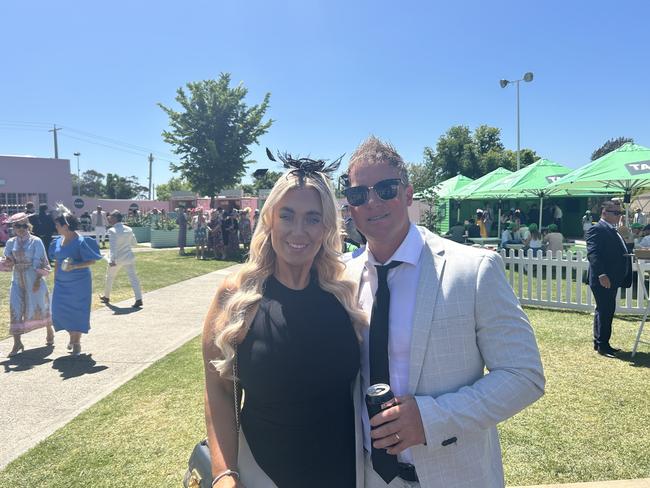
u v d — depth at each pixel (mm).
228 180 22578
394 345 1491
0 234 20594
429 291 1453
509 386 1330
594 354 5559
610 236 5484
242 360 1559
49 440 3635
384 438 1316
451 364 1403
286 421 1517
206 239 17031
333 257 1684
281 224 1622
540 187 13508
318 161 1705
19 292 5805
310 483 1522
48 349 6051
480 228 20016
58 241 5898
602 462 3170
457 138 38812
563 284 10797
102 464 3295
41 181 30406
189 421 3941
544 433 3596
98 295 9812
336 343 1551
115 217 8648
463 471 1417
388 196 1555
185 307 8664
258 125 23109
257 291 1618
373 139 1652
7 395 4551
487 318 1403
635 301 8305
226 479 1522
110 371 5215
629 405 4074
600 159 11008
